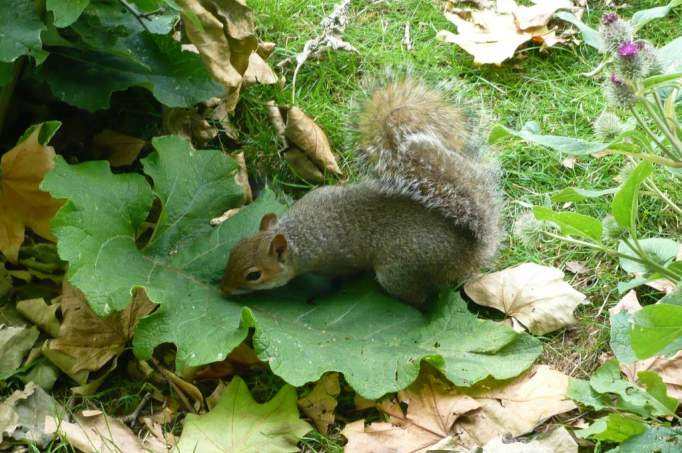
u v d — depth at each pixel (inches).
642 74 64.5
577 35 82.5
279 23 82.1
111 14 71.2
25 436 66.7
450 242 70.4
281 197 76.2
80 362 68.9
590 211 74.7
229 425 67.0
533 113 78.9
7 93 71.8
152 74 72.8
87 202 68.7
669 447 64.4
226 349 67.3
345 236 71.2
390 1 84.3
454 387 68.4
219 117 77.2
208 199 71.8
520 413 67.4
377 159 72.2
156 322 68.1
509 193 75.9
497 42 81.8
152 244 70.4
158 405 68.7
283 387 67.8
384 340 69.2
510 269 72.3
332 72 80.4
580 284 72.4
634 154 65.1
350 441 66.9
